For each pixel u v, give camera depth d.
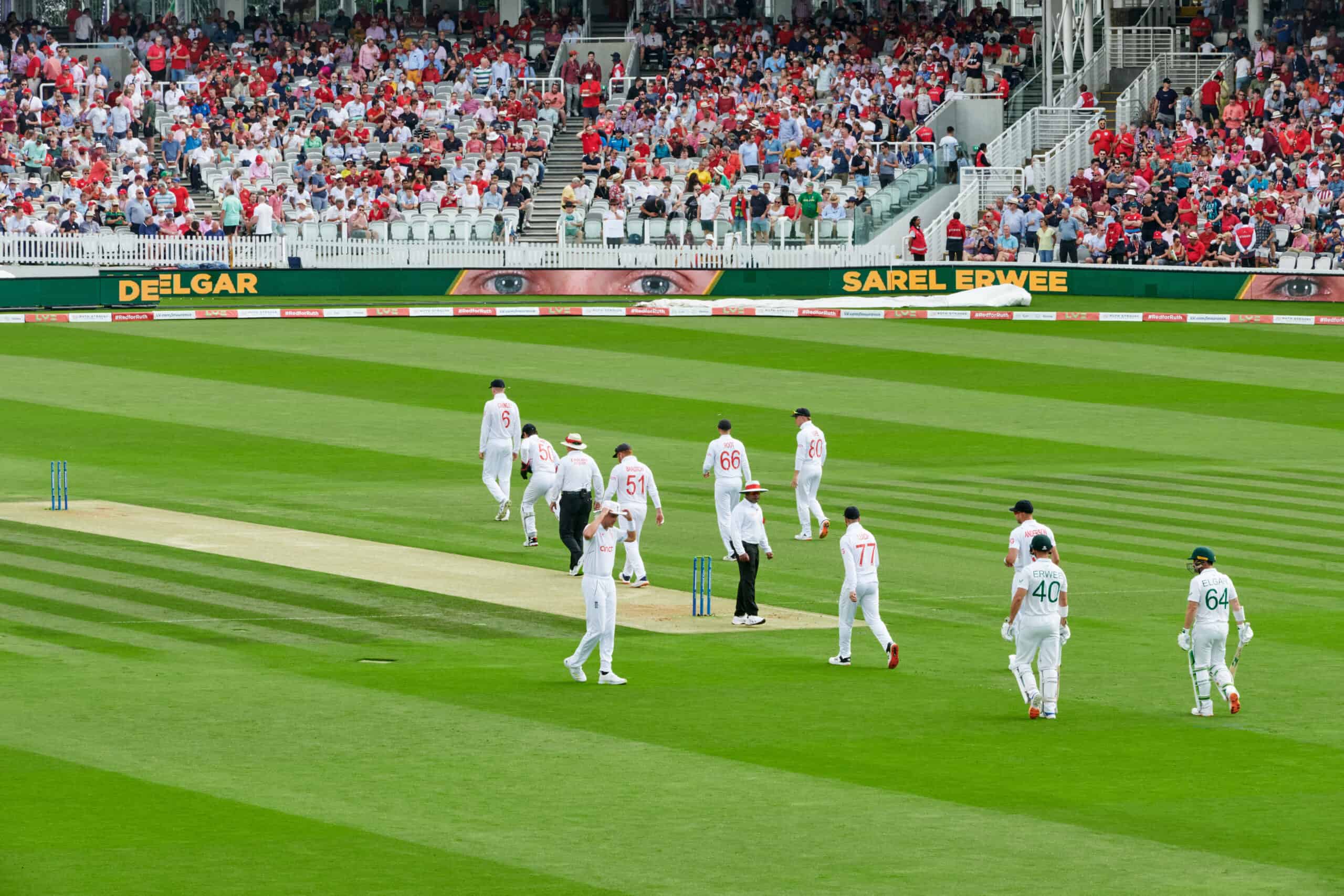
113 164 110.81
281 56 122.75
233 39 126.44
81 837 28.94
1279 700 38.12
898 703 37.66
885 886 27.23
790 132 110.81
